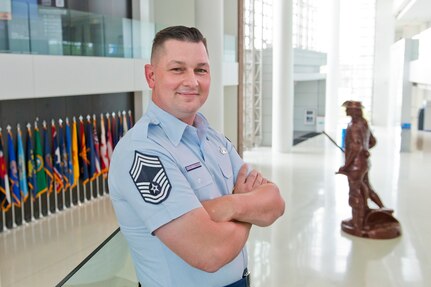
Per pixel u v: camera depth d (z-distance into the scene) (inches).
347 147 370.9
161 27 550.9
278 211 87.3
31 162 408.8
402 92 846.5
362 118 369.1
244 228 80.2
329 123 1038.4
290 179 593.9
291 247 345.7
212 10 512.4
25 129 415.8
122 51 488.4
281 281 285.6
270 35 890.1
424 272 298.4
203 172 81.8
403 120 839.7
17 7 366.6
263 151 822.5
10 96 357.7
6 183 381.4
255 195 84.7
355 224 371.6
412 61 815.7
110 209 456.1
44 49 392.8
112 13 537.6
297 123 1078.4
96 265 107.1
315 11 1182.9
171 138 80.2
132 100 565.6
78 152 465.1
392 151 798.5
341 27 1234.0
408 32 1387.8
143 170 73.8
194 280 79.1
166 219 71.9
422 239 361.1
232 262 84.4
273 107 807.1
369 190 375.2
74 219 423.5
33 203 415.8
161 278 78.4
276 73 794.8
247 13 827.4
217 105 528.4
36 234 381.7
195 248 72.6
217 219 77.9
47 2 450.3
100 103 509.7
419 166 663.8
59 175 438.6
